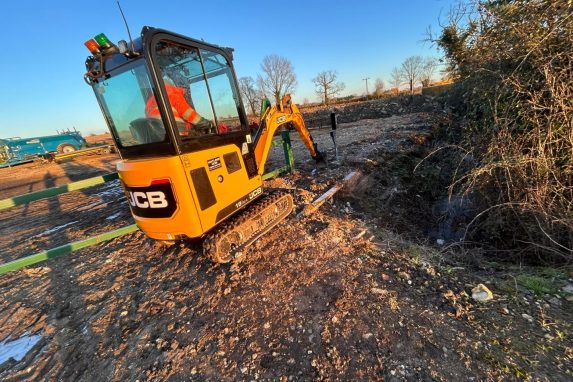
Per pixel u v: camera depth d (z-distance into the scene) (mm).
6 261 4984
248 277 3477
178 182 2861
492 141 4000
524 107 3760
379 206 5641
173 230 3086
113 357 2686
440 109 13977
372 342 2369
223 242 3545
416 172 7305
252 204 4094
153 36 2660
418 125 11609
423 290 2889
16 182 13703
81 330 3121
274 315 2838
